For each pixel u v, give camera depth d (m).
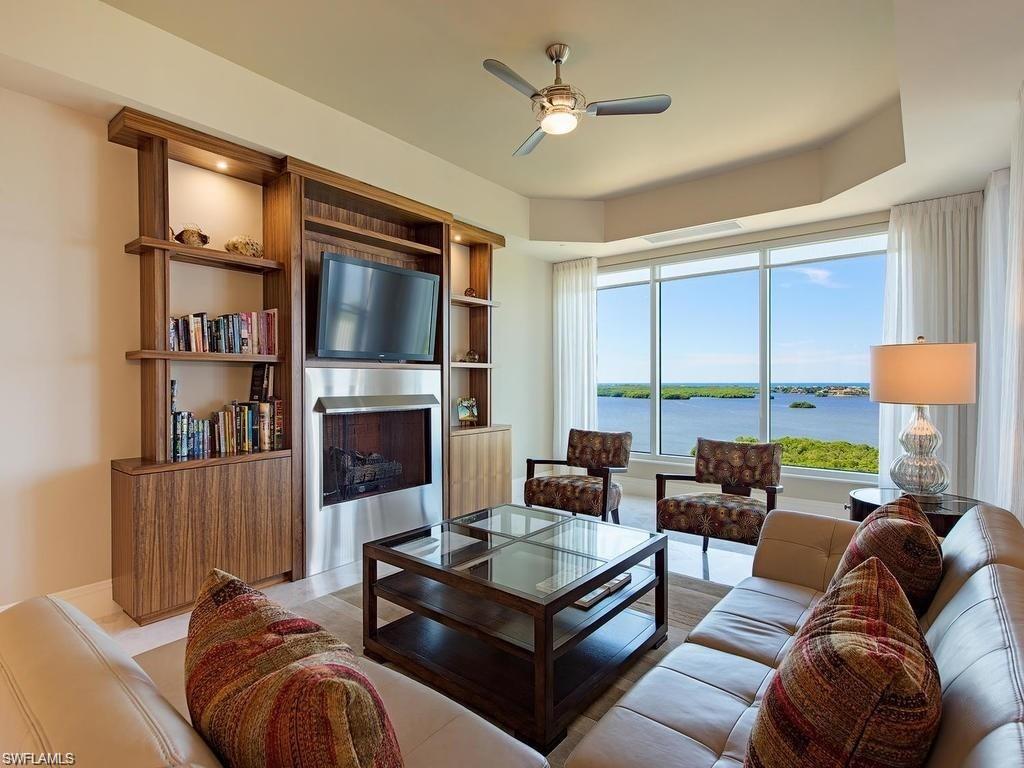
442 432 4.33
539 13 2.55
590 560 2.21
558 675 1.99
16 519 2.50
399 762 0.79
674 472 5.53
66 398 2.63
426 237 4.40
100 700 0.72
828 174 4.05
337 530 3.50
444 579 2.03
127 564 2.63
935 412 4.00
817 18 2.58
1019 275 2.59
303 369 3.32
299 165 3.24
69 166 2.63
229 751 0.75
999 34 2.16
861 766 0.77
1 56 2.21
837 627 0.98
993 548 1.31
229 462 2.91
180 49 2.72
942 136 3.03
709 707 1.31
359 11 2.53
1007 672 0.75
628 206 5.18
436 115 3.55
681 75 3.08
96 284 2.72
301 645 0.88
